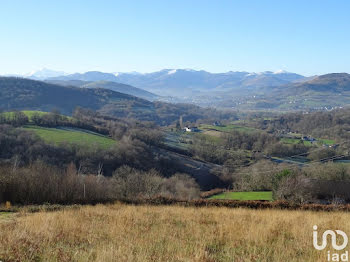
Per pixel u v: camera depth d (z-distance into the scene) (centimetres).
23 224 1126
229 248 852
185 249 808
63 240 913
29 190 2380
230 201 2288
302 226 1195
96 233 1008
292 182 3145
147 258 723
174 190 4241
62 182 2580
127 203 2317
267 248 868
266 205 2220
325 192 3127
